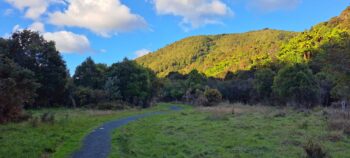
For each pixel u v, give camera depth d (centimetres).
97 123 3111
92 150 1700
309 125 2881
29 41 6078
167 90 12075
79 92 6294
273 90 7019
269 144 1961
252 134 2377
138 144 1934
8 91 2823
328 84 6706
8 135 2008
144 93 7419
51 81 6012
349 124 2602
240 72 12444
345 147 1886
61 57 6262
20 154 1485
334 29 11625
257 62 13238
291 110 5138
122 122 3372
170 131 2575
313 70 8425
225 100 9069
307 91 6056
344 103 4653
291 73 6259
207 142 2033
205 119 3747
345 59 1948
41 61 5997
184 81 12619
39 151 1570
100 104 5919
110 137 2164
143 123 3312
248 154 1675
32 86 3203
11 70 3031
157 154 1647
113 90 6781
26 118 3053
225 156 1619
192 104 9312
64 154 1573
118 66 7438
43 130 2266
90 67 7794
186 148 1816
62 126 2562
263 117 3838
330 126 2641
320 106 5934
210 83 10850
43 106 6025
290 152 1722
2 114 2791
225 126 2906
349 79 2000
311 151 1538
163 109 7050
